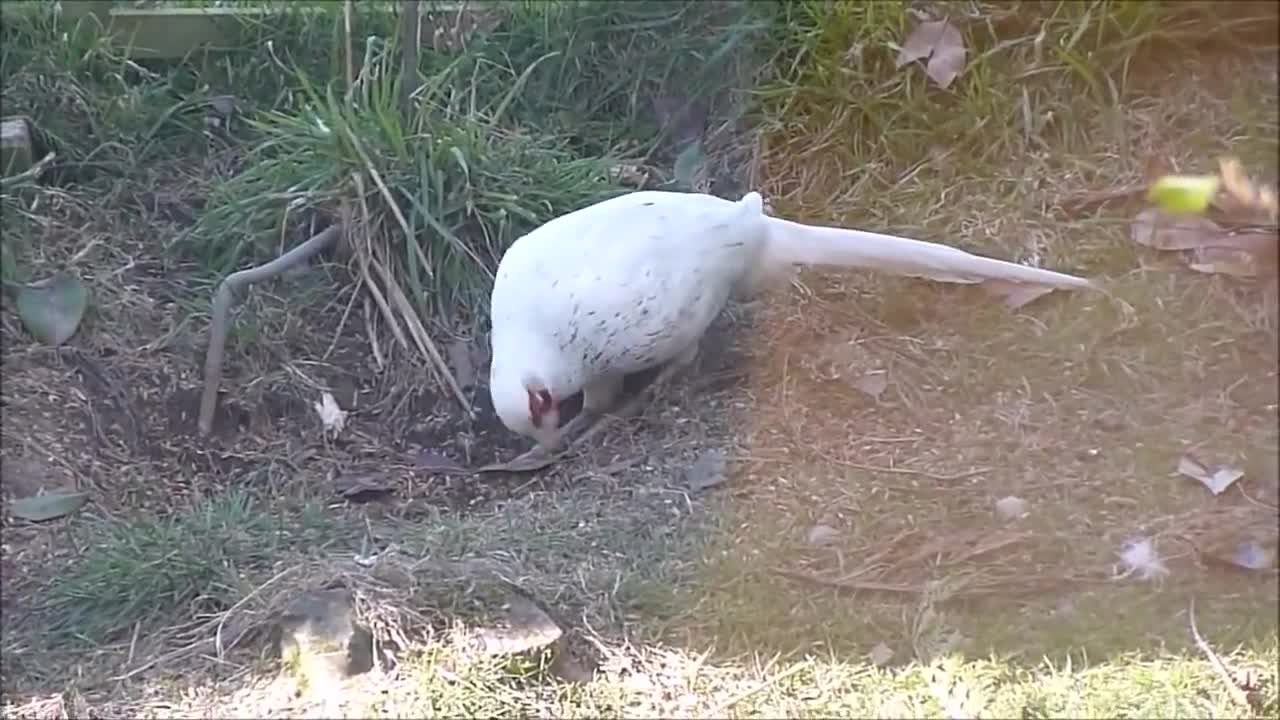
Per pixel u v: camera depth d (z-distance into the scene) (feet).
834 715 9.19
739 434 12.62
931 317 13.67
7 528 11.85
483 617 9.87
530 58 16.78
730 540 11.14
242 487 12.60
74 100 16.24
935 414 12.62
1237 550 10.47
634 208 12.76
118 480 12.59
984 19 15.87
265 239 14.90
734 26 16.28
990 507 11.35
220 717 9.42
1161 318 13.11
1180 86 15.38
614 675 9.62
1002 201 14.94
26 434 12.79
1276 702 9.07
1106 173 14.92
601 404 13.23
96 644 10.45
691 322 12.76
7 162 15.43
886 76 15.84
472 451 13.12
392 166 14.64
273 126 16.06
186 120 16.53
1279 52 15.39
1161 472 11.56
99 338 13.96
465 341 14.15
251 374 13.84
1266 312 12.86
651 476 12.23
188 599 10.78
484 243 14.51
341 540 11.50
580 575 10.61
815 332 13.65
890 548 10.91
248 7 17.48
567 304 12.27
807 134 15.78
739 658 9.75
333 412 13.58
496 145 15.37
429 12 17.11
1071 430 12.21
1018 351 13.16
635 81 16.58
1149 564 10.48
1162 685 9.25
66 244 14.93
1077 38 15.56
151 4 17.56
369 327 14.30
